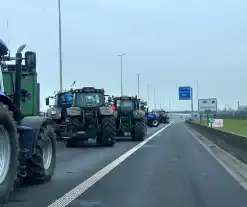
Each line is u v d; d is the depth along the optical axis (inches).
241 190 385.7
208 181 436.8
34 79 451.2
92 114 880.3
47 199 342.0
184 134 1475.1
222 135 848.9
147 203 331.0
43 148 405.1
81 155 709.9
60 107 967.0
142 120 1104.2
